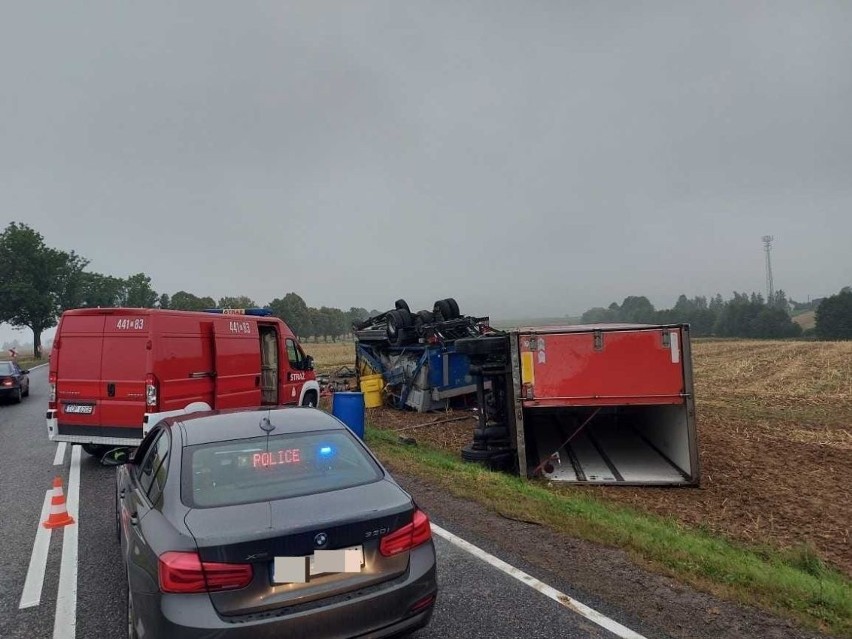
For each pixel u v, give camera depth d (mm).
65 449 10953
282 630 2844
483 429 9953
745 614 4074
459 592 4473
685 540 5836
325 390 18578
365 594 3082
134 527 3488
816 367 28594
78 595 4668
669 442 9695
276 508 3162
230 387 10406
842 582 5285
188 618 2746
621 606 4207
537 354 9000
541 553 5258
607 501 7965
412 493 7262
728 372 28109
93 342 9008
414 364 16141
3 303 53875
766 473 9484
